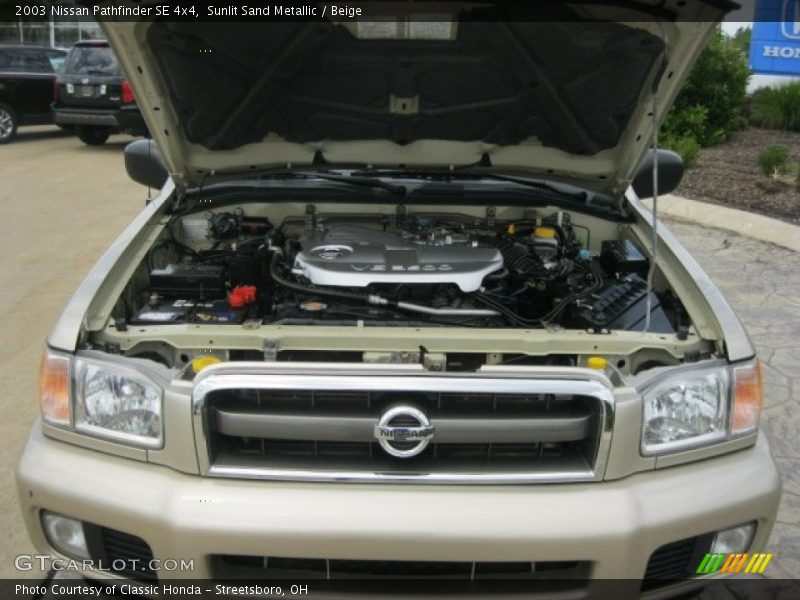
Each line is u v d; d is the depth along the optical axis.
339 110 3.04
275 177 3.38
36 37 17.53
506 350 2.23
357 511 1.93
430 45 2.68
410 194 3.26
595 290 2.68
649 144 2.98
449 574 2.05
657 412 2.09
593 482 2.02
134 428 2.08
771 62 12.67
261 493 1.96
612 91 2.78
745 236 7.12
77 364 2.13
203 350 2.30
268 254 2.88
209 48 2.63
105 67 11.65
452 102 2.98
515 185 3.35
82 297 2.35
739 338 2.25
